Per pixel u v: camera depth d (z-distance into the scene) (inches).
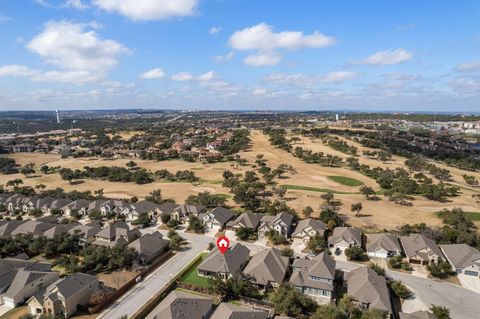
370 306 1959.9
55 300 1975.9
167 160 7657.5
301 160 7096.5
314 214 3836.1
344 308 1904.5
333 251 2908.5
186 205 3944.4
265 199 4431.6
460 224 3299.7
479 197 4495.6
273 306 2048.5
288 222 3331.7
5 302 2148.1
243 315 1817.2
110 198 4722.0
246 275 2333.9
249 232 3240.7
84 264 2534.5
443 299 2185.0
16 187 5064.0
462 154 7800.2
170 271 2573.8
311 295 2207.2
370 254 2807.6
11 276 2290.8
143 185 5506.9
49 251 2807.6
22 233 3206.2
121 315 1994.3
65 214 4072.3
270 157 7406.5
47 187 5526.6
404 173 5644.7
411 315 1834.4
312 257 2780.5
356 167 6294.3
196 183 5492.1
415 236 2903.5
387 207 4126.5
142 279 2440.9
